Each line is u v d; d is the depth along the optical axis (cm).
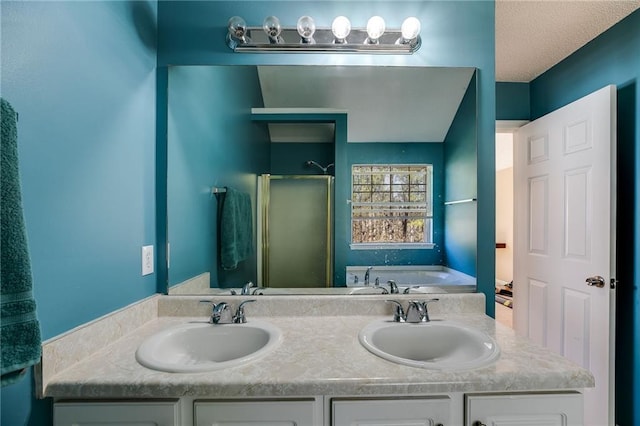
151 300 119
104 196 95
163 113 128
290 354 90
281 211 143
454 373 78
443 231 139
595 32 166
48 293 76
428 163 140
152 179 123
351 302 128
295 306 127
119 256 102
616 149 159
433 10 136
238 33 129
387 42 134
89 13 90
